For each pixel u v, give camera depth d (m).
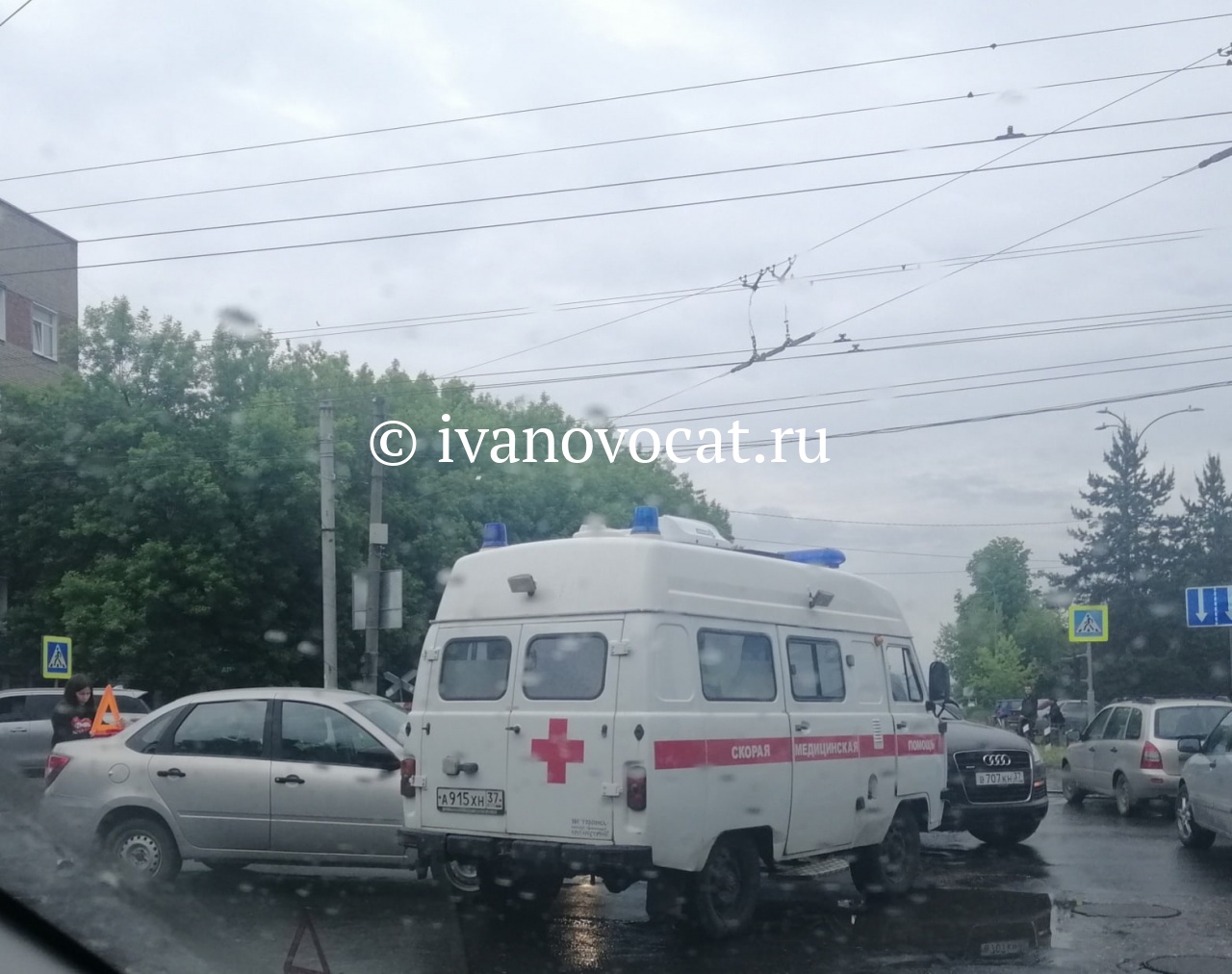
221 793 10.21
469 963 8.00
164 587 26.38
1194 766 13.49
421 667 9.31
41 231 37.69
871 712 10.69
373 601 21.05
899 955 8.41
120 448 28.42
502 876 8.66
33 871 7.13
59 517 28.88
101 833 10.19
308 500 27.64
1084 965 8.09
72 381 29.27
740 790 8.85
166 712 10.69
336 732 10.41
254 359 30.89
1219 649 54.53
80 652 26.27
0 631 29.62
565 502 39.19
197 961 7.05
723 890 8.83
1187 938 8.93
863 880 10.74
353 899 10.06
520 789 8.62
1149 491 58.75
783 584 9.87
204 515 27.05
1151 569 57.28
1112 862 12.75
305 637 29.19
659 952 8.45
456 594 9.30
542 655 8.76
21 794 8.09
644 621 8.40
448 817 8.91
